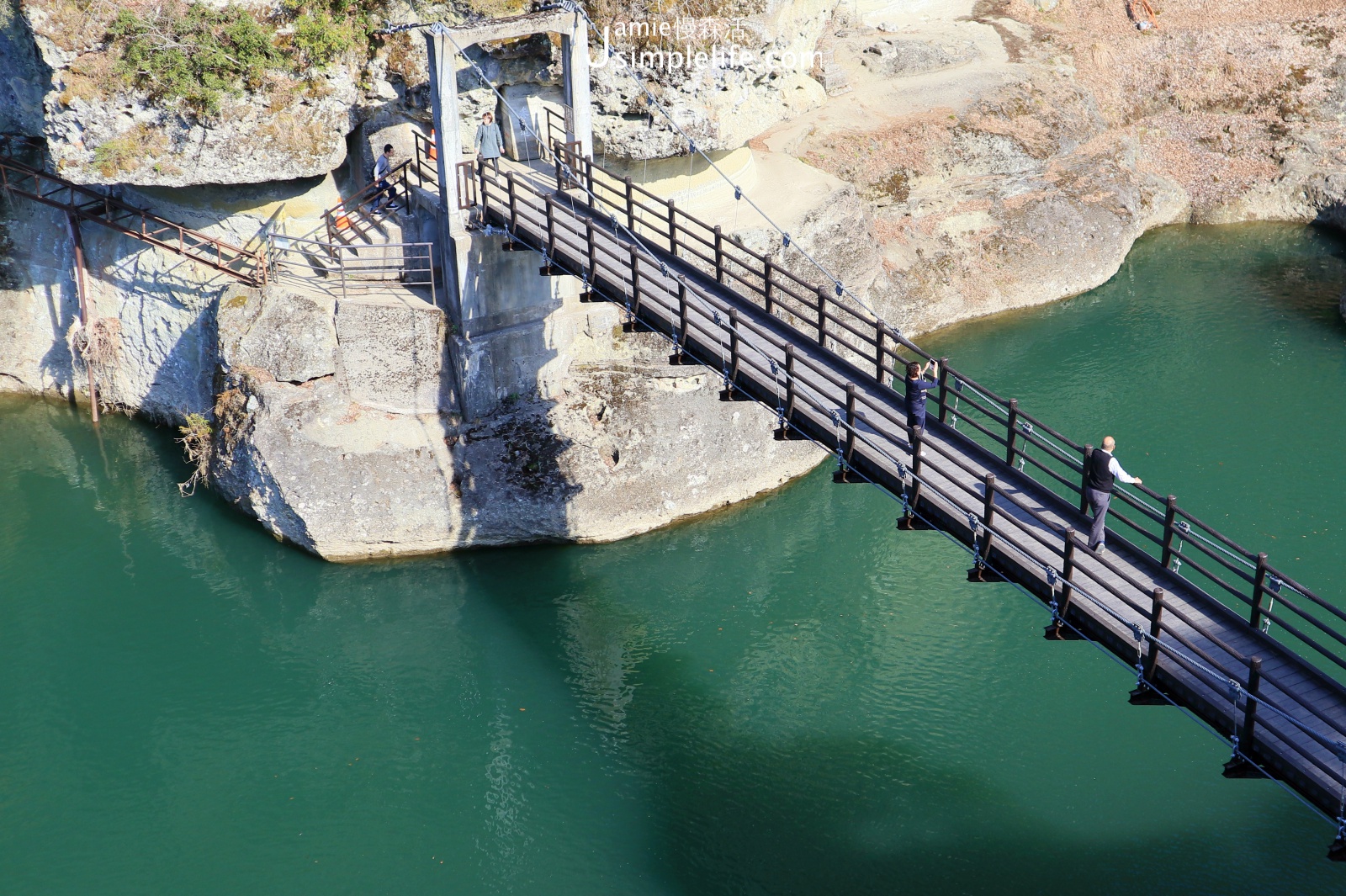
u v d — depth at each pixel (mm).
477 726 24984
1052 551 17203
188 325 33125
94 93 28891
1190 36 51719
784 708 25312
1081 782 22969
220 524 31312
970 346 39938
